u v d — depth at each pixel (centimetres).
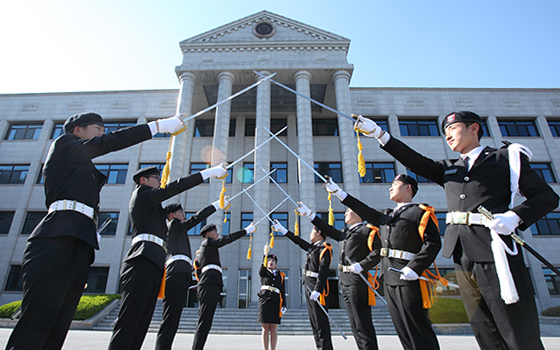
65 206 249
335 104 2369
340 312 1473
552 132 2319
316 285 490
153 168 405
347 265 454
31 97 2398
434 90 2384
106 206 2084
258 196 1838
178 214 525
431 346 283
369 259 431
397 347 690
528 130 2323
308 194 1825
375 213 362
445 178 272
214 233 607
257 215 1798
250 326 1258
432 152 2220
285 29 2319
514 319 205
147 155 2209
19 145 2281
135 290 307
